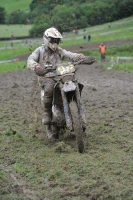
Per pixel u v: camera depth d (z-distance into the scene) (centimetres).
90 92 1914
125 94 1825
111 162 877
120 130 1149
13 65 4041
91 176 810
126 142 1033
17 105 1616
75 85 969
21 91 2023
